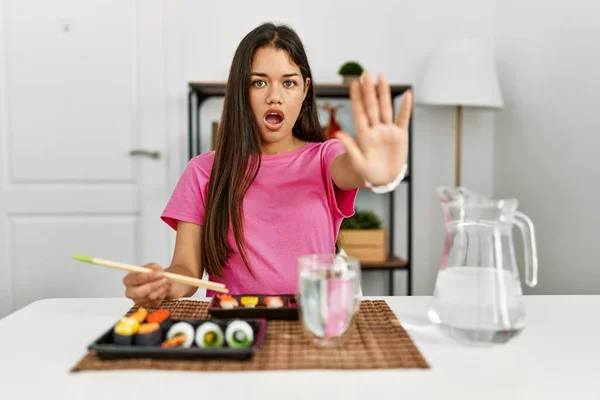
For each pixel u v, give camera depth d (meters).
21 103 2.44
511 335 0.76
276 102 1.11
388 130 0.77
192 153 2.40
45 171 2.46
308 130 1.27
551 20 2.14
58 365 0.71
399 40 2.59
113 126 2.47
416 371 0.68
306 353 0.73
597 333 0.85
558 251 2.11
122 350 0.70
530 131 2.32
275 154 1.23
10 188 2.45
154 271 0.88
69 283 2.48
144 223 2.50
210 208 1.16
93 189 2.48
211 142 2.50
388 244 2.61
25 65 2.43
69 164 2.47
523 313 0.77
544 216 2.21
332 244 1.22
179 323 0.75
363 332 0.82
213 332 0.74
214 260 1.17
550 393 0.62
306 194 1.19
